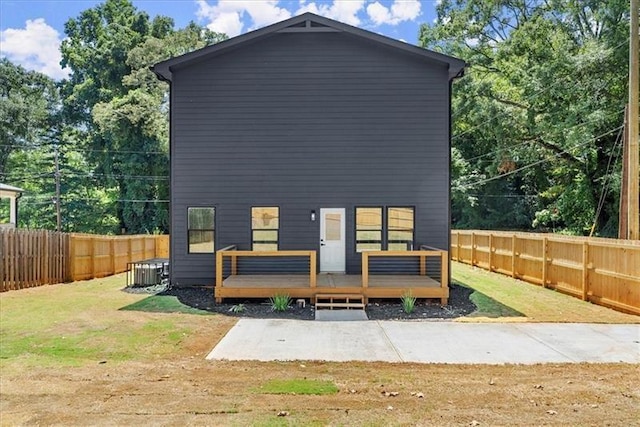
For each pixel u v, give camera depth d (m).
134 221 35.53
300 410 4.39
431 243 12.32
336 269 12.42
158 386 5.07
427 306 10.16
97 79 39.91
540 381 5.31
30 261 12.78
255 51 12.45
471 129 27.23
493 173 27.67
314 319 8.95
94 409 4.39
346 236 12.38
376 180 12.37
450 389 5.02
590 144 20.64
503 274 15.30
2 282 11.91
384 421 4.14
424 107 12.33
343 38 12.41
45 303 10.31
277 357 6.30
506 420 4.17
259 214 12.48
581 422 4.12
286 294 10.37
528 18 26.16
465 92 24.77
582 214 23.31
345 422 4.11
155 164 34.41
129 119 32.22
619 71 19.22
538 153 24.14
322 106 12.38
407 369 5.79
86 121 41.72
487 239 16.67
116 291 12.12
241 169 12.44
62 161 41.22
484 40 28.44
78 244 14.51
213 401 4.61
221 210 12.44
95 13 44.41
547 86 20.88
